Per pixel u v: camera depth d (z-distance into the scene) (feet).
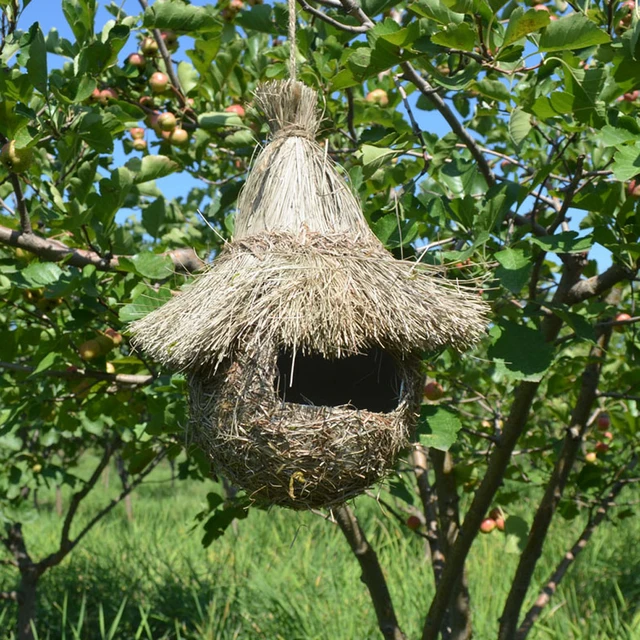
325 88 11.20
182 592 25.14
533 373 7.81
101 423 15.28
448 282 7.86
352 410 7.33
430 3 7.95
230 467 7.51
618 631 21.20
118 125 9.97
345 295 7.11
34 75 8.68
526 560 12.01
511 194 9.55
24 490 20.20
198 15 10.57
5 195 11.88
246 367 7.22
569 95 7.80
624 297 16.56
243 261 7.63
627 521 33.06
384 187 10.62
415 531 13.19
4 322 13.64
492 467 10.33
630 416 14.82
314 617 22.30
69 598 25.66
